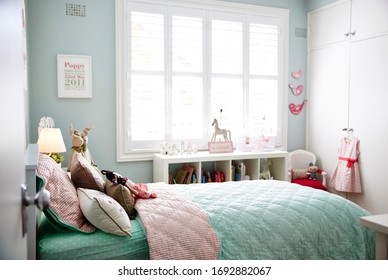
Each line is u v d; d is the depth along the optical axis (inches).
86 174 80.9
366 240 87.0
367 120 145.5
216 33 157.8
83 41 137.8
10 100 32.3
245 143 162.7
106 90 141.9
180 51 151.6
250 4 163.8
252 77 166.6
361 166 149.0
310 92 177.6
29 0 129.9
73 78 136.1
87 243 68.4
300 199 91.7
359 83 148.6
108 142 143.5
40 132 111.2
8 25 32.5
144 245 71.6
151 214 76.1
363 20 145.9
